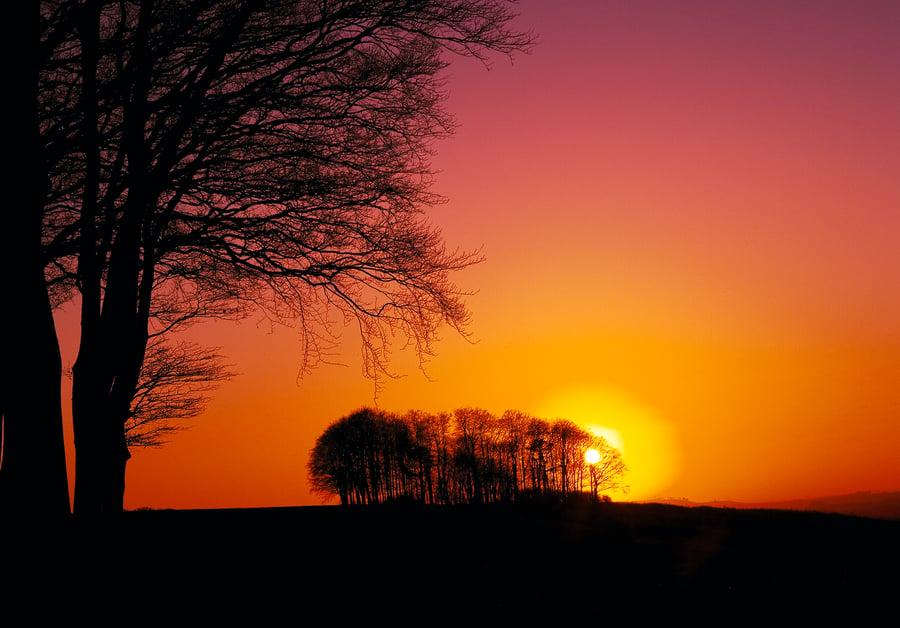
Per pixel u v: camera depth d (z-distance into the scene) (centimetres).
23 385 691
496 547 1698
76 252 1031
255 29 952
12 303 689
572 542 1955
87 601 746
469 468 6122
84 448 1002
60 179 1087
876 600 1335
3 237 693
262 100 980
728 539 2522
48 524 683
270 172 1062
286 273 1098
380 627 917
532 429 6525
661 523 3105
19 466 683
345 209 1087
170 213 1043
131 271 986
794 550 2206
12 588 651
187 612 888
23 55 722
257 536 1523
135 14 1034
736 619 1131
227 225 1060
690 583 1416
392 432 5872
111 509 1034
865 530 2973
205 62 928
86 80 898
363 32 1003
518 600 1125
